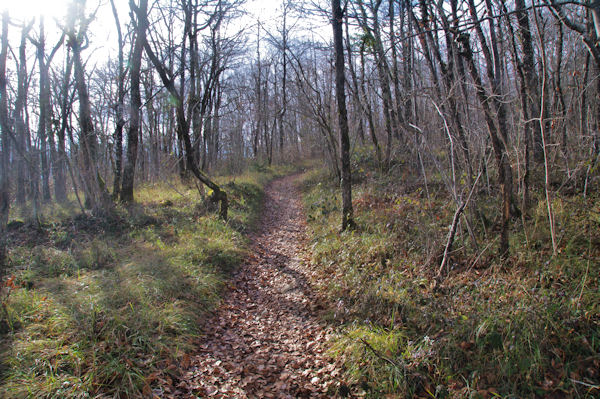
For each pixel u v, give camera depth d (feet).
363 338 13.10
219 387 12.14
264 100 97.66
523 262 16.29
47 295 15.64
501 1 20.11
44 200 45.34
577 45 24.90
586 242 16.46
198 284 19.57
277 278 23.39
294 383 12.46
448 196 26.25
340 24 27.61
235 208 41.37
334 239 27.12
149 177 67.56
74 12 32.12
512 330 11.33
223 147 80.53
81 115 34.63
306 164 105.19
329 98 51.24
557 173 24.59
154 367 12.37
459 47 17.58
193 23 51.60
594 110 25.45
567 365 9.86
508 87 22.84
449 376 10.80
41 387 10.19
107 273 19.11
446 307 13.87
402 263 19.54
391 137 41.78
